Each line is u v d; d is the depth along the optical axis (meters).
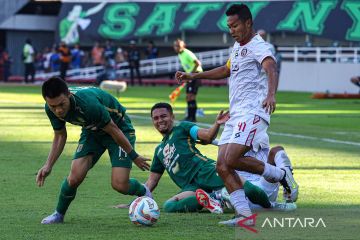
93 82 66.44
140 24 70.38
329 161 20.80
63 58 63.19
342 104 44.84
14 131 28.44
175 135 14.36
